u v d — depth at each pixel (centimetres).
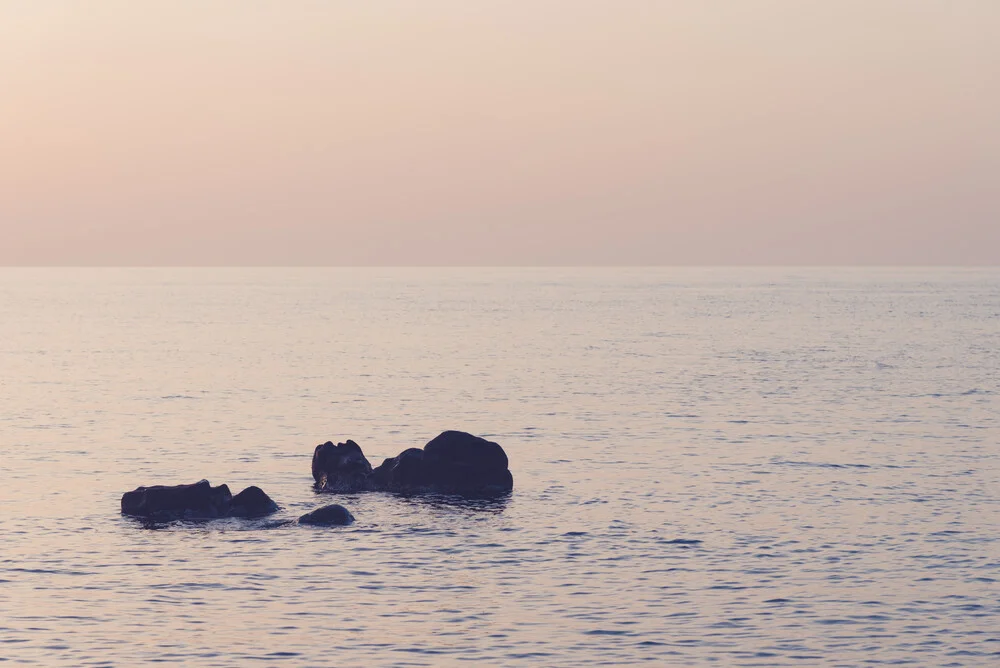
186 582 3631
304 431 6869
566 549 4034
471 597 3484
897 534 4212
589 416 7581
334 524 4366
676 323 19062
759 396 8731
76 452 6038
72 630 3184
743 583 3619
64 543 4081
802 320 19912
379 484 5081
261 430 6900
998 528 4294
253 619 3281
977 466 5622
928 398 8600
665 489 5062
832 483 5188
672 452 6075
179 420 7331
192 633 3166
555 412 7794
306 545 4078
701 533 4244
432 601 3447
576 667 2933
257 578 3678
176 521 4412
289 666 2936
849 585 3584
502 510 4650
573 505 4738
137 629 3195
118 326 18200
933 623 3231
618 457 5919
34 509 4609
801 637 3131
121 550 3994
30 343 14500
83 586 3584
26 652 3014
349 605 3409
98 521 4406
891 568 3766
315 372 10656
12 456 5903
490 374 10475
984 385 9494
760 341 14900
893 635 3142
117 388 9275
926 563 3822
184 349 13525
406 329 17388
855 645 3072
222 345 14162
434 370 10869
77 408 7950
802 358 12219
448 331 16900
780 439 6538
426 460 5062
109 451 6075
